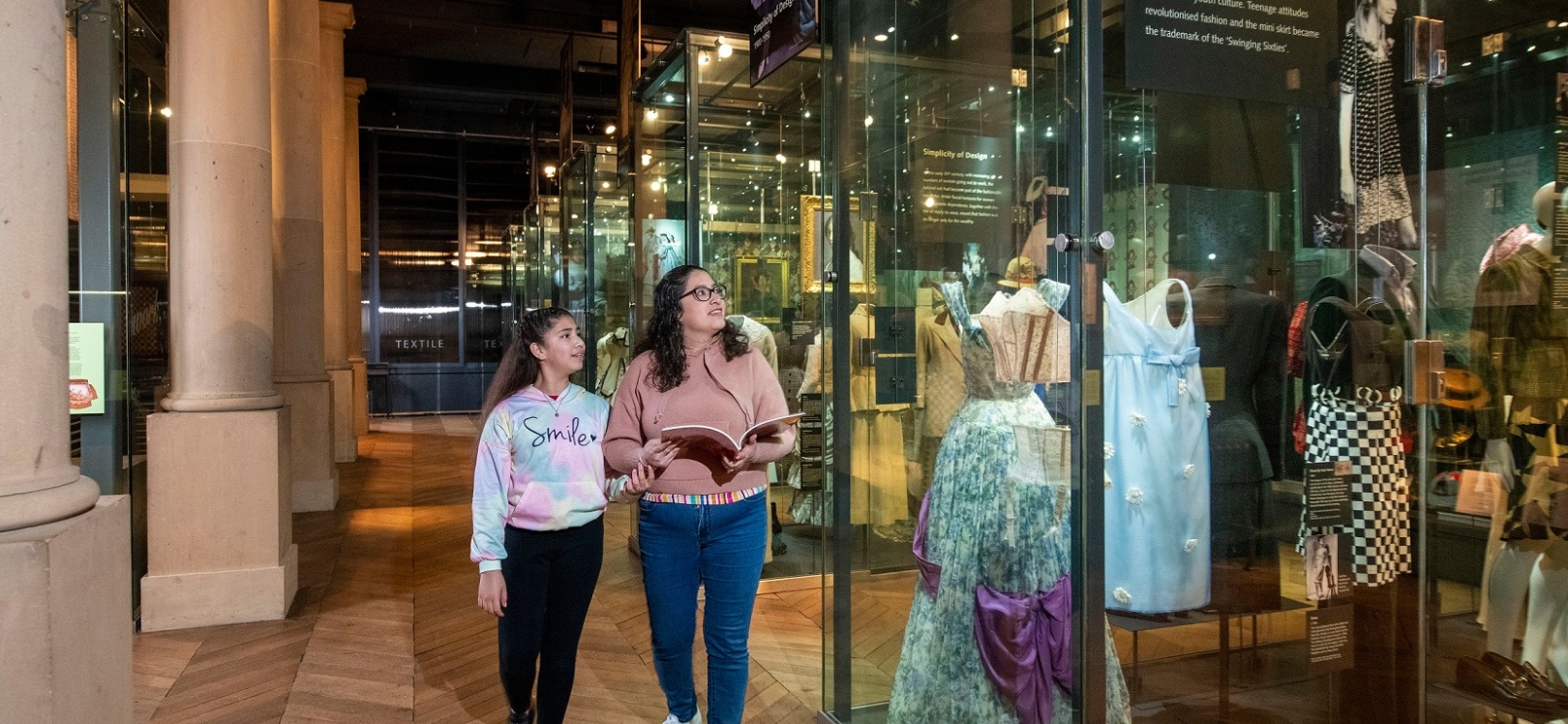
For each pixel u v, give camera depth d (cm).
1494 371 232
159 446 416
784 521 525
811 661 368
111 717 184
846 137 275
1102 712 188
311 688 336
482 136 1709
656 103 559
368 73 1370
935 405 234
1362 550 221
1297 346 216
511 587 245
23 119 165
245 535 427
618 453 244
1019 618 202
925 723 231
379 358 1755
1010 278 204
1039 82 194
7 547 153
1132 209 193
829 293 287
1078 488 186
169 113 479
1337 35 215
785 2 324
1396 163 225
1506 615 229
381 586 490
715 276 517
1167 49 191
